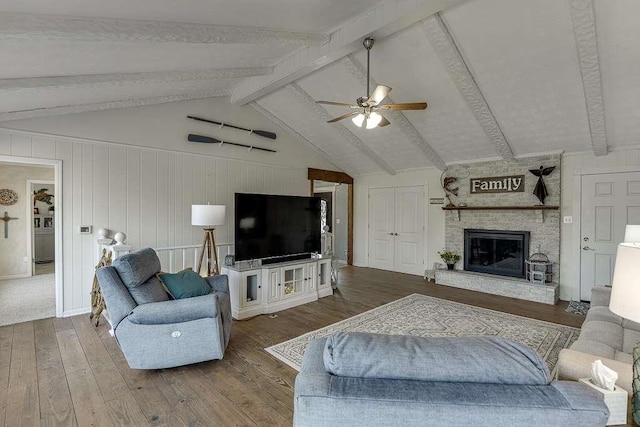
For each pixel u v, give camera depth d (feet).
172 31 8.48
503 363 3.55
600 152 15.47
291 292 15.19
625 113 13.25
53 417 6.86
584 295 16.17
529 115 14.79
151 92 13.71
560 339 11.14
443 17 10.74
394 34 11.88
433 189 21.70
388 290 18.02
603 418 3.26
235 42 10.00
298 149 22.02
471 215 19.70
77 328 11.90
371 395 3.31
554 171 16.79
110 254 12.89
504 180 18.47
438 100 15.20
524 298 16.22
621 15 9.52
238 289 13.28
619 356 6.49
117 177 14.35
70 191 13.20
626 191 15.14
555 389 3.50
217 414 7.05
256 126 19.56
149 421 6.79
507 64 12.24
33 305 14.48
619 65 11.20
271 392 7.90
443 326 12.40
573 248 16.47
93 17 7.12
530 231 17.56
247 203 14.67
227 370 8.93
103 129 13.97
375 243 24.97
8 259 19.89
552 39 10.78
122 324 8.27
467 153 19.10
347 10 10.34
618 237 15.35
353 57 13.29
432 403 3.25
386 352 3.64
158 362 8.41
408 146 19.88
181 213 16.34
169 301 8.64
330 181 24.53
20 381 8.26
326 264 16.96
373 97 10.25
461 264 20.06
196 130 16.89
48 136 12.67
